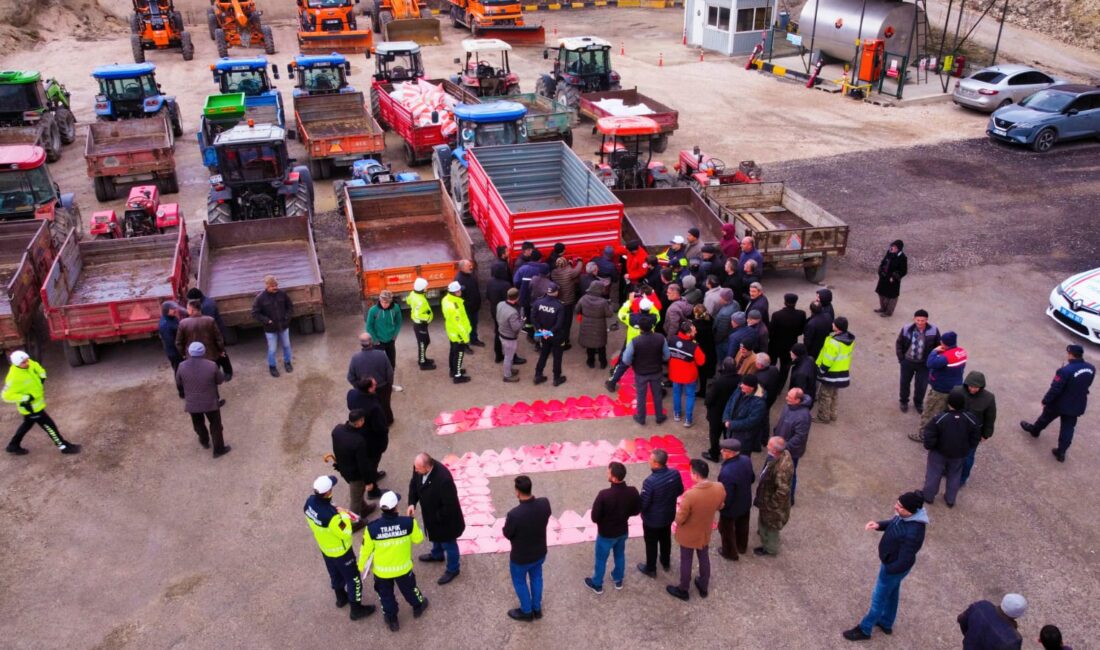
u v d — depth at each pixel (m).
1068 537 8.36
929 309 13.23
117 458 9.64
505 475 9.26
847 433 10.11
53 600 7.62
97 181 17.89
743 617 7.38
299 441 9.93
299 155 20.97
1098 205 17.36
